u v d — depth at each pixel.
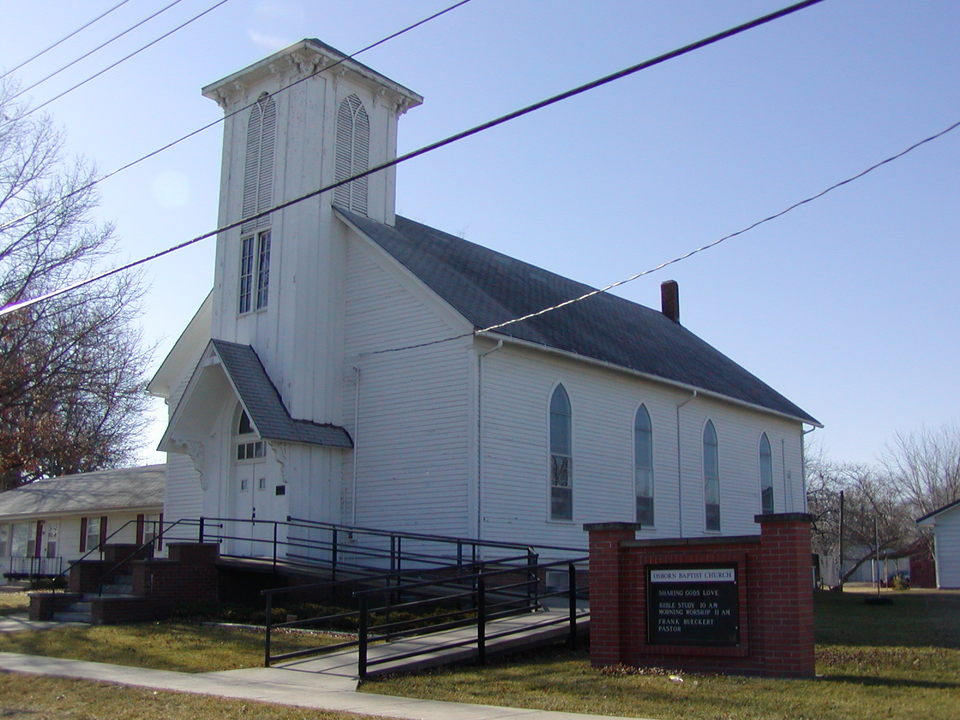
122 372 38.81
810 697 11.48
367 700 12.63
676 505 32.16
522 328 26.80
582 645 16.91
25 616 24.03
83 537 43.72
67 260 34.84
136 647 18.06
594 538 14.77
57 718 12.80
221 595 23.67
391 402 25.95
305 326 26.41
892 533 66.06
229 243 28.80
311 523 24.23
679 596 13.92
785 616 12.96
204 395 27.16
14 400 35.56
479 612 15.59
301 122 27.70
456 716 11.22
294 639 18.50
